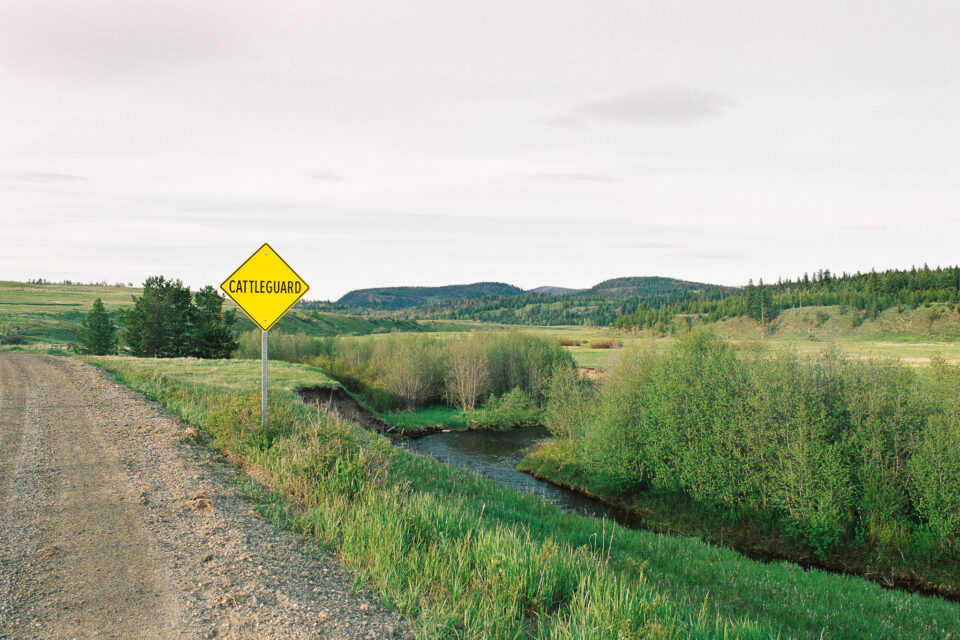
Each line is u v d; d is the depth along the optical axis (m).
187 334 58.12
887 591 13.27
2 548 5.96
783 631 8.64
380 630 4.64
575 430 32.47
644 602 5.55
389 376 56.03
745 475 21.83
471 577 5.98
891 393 19.66
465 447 38.19
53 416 13.84
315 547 6.45
